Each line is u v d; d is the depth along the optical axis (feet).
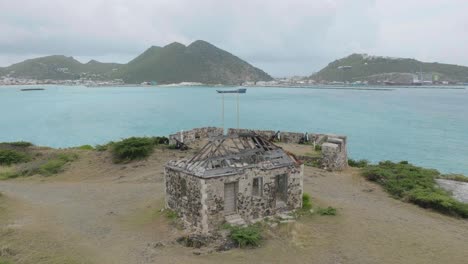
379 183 108.88
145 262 58.59
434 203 89.40
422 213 87.20
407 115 367.86
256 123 311.27
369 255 63.57
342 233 72.02
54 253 61.16
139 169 124.67
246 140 82.99
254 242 65.57
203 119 342.64
